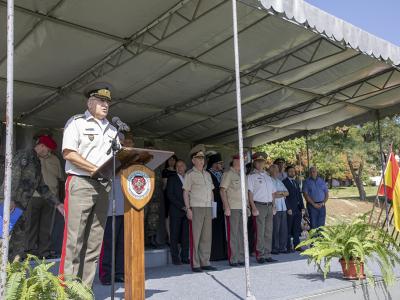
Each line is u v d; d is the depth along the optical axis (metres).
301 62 6.73
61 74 6.30
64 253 3.23
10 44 2.66
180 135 10.50
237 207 6.18
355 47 5.64
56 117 8.13
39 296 2.85
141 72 6.56
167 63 6.34
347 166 27.22
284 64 6.77
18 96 6.99
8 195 2.55
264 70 6.94
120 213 4.89
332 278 4.88
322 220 8.22
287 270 5.59
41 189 4.71
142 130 9.83
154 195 7.62
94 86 3.54
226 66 6.64
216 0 4.83
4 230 2.53
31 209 6.00
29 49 5.44
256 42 5.97
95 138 3.43
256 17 5.28
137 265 3.37
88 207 3.32
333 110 9.41
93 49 5.65
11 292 2.66
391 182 7.59
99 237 3.47
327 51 6.40
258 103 8.61
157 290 4.36
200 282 4.78
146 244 7.65
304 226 9.70
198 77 6.96
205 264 5.74
